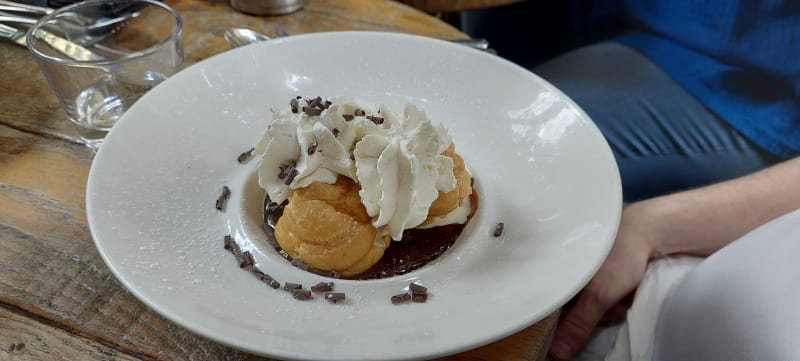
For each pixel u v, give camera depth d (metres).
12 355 0.22
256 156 0.33
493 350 0.24
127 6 0.38
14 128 0.34
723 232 0.41
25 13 0.42
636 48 0.62
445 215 0.30
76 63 0.31
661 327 0.36
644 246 0.39
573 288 0.23
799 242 0.29
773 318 0.28
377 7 0.47
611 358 0.38
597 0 0.66
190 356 0.23
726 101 0.54
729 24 0.53
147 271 0.24
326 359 0.20
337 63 0.38
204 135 0.33
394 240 0.29
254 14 0.46
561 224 0.28
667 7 0.59
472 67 0.37
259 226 0.30
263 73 0.37
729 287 0.31
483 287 0.26
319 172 0.29
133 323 0.24
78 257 0.27
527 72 0.36
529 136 0.34
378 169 0.28
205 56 0.41
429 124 0.29
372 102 0.36
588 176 0.29
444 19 0.79
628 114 0.56
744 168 0.53
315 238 0.27
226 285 0.25
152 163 0.30
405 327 0.22
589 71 0.60
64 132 0.34
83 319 0.24
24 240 0.27
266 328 0.22
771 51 0.51
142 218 0.27
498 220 0.30
